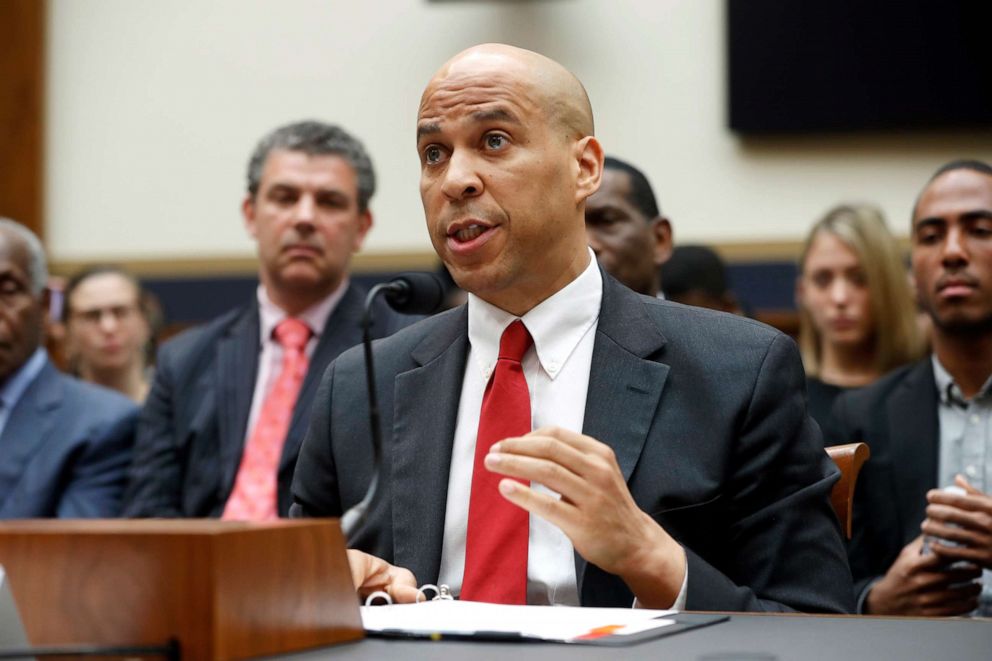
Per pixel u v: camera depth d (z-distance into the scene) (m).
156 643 1.30
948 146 5.65
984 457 3.25
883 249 4.25
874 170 5.71
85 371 5.29
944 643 1.39
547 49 6.07
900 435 3.32
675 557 1.86
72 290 5.31
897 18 5.62
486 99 2.09
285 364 3.73
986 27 5.54
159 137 6.54
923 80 5.60
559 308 2.21
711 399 2.15
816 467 2.19
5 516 3.92
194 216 6.48
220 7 6.50
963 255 3.23
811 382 3.89
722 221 5.85
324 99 6.35
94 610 1.32
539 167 2.11
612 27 6.00
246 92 6.45
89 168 6.59
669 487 2.08
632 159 5.95
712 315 2.28
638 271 3.56
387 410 2.33
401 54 6.27
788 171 5.79
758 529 2.12
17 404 4.06
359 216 3.89
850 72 5.66
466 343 2.31
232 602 1.30
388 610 1.71
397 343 2.43
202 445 3.70
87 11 6.62
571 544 2.06
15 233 4.07
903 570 2.85
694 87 5.91
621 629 1.50
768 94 5.74
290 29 6.41
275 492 3.56
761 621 1.61
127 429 4.09
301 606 1.39
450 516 2.16
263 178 3.81
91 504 3.97
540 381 2.20
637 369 2.18
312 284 3.74
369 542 2.24
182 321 6.43
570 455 1.75
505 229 2.10
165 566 1.31
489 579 2.04
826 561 2.11
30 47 6.59
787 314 5.71
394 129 6.25
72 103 6.62
